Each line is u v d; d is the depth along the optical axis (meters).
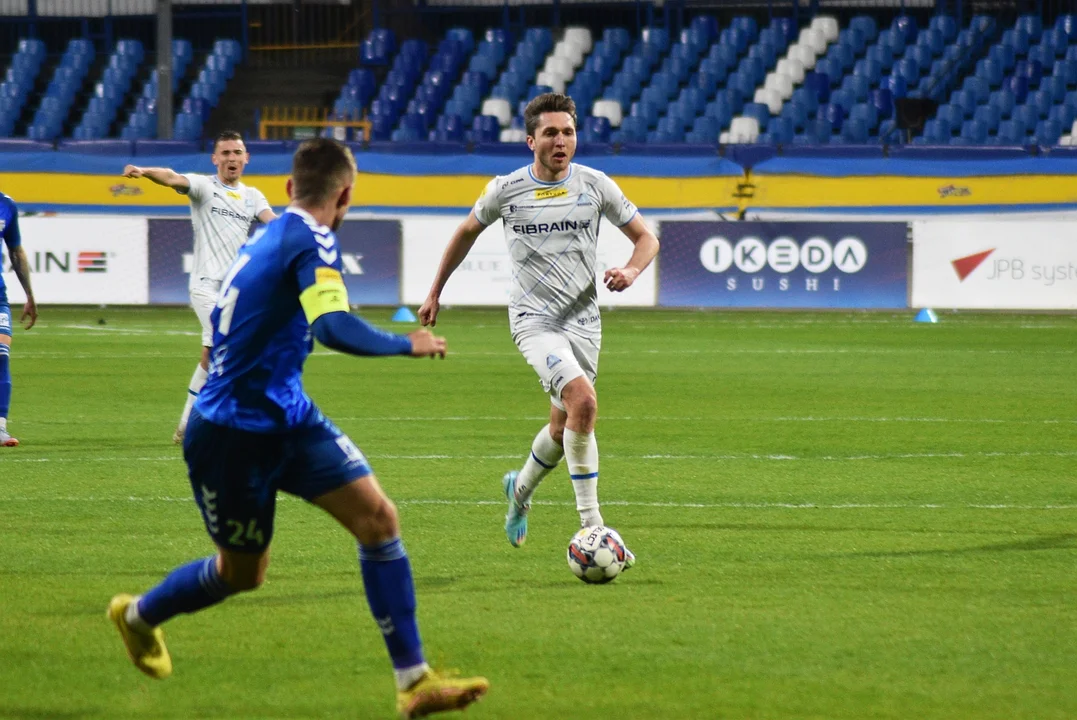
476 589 19.67
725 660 16.03
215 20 127.06
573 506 26.41
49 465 30.98
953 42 114.38
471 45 121.06
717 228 84.62
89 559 21.42
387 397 45.31
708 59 114.75
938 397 45.09
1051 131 103.94
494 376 52.22
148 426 38.12
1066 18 112.06
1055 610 18.38
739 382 49.53
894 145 97.19
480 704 14.43
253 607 18.55
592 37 124.94
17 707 14.33
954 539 23.16
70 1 124.06
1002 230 82.31
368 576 13.94
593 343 22.59
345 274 84.50
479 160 98.75
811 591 19.48
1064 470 30.70
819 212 96.44
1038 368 54.59
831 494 27.61
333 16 125.94
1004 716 14.00
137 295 83.94
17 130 117.88
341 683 15.20
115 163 98.00
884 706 14.32
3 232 34.12
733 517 25.17
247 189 34.69
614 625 17.64
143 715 14.09
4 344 34.19
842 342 66.56
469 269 84.19
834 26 116.81
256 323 13.57
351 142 100.00
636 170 97.50
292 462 13.90
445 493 27.62
